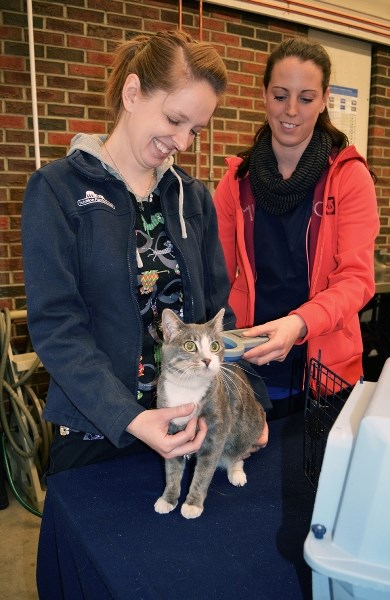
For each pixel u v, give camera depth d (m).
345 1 3.19
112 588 0.66
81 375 0.83
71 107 2.60
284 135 1.31
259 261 1.43
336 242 1.31
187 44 0.87
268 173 1.38
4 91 2.45
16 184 2.55
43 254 0.85
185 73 0.85
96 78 2.63
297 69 1.23
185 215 1.08
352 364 1.36
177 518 0.81
